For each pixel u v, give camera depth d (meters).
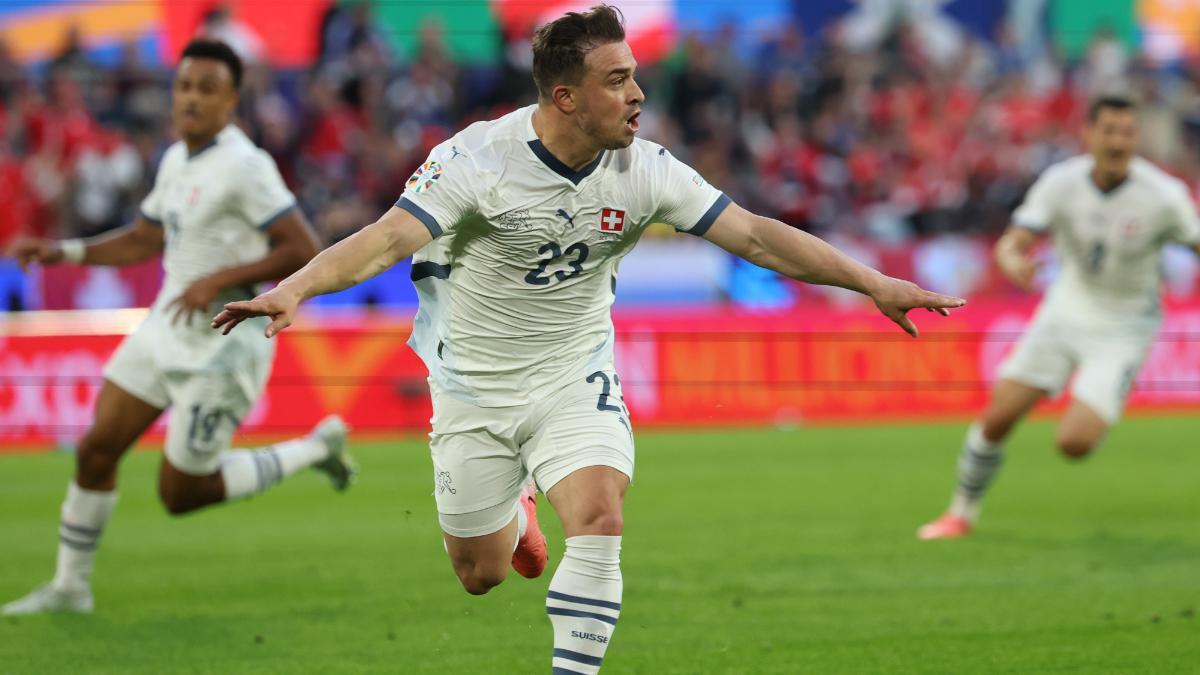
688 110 71.19
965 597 24.48
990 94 75.31
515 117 15.83
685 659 20.11
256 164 24.03
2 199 63.81
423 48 69.31
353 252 14.56
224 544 31.47
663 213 16.03
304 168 65.81
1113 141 31.11
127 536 32.78
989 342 59.06
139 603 24.78
